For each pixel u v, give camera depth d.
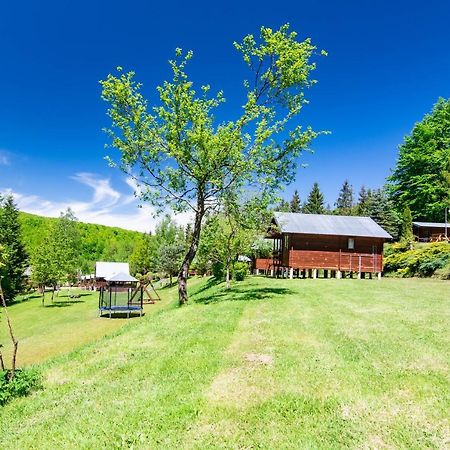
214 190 19.39
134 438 5.75
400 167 53.38
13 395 7.82
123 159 18.95
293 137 19.20
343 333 10.66
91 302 41.12
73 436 5.95
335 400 6.54
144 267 73.25
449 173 46.12
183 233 74.25
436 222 52.34
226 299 19.08
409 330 10.76
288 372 7.84
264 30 18.42
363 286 23.27
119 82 17.95
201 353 9.48
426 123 51.75
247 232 27.59
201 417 6.23
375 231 34.56
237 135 18.44
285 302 16.64
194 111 18.00
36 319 29.67
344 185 106.50
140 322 15.59
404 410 6.15
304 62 18.55
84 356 10.22
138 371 8.61
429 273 32.44
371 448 5.21
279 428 5.80
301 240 33.94
